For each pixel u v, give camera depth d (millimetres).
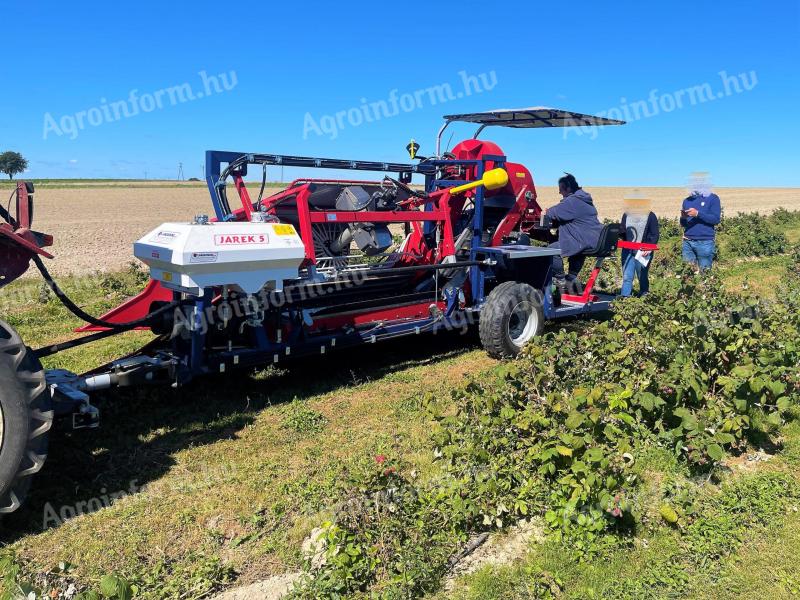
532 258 7371
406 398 5547
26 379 3271
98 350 7000
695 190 9453
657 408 4641
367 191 6457
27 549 3336
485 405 4266
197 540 3457
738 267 13250
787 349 5289
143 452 4465
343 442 4672
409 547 3156
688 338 5031
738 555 3285
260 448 4578
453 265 6672
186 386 5730
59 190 60656
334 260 6254
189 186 72938
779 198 50250
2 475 3207
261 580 3143
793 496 3832
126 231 22828
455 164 7074
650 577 3105
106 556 3287
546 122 8078
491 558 3311
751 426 4625
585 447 3775
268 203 5734
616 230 7820
